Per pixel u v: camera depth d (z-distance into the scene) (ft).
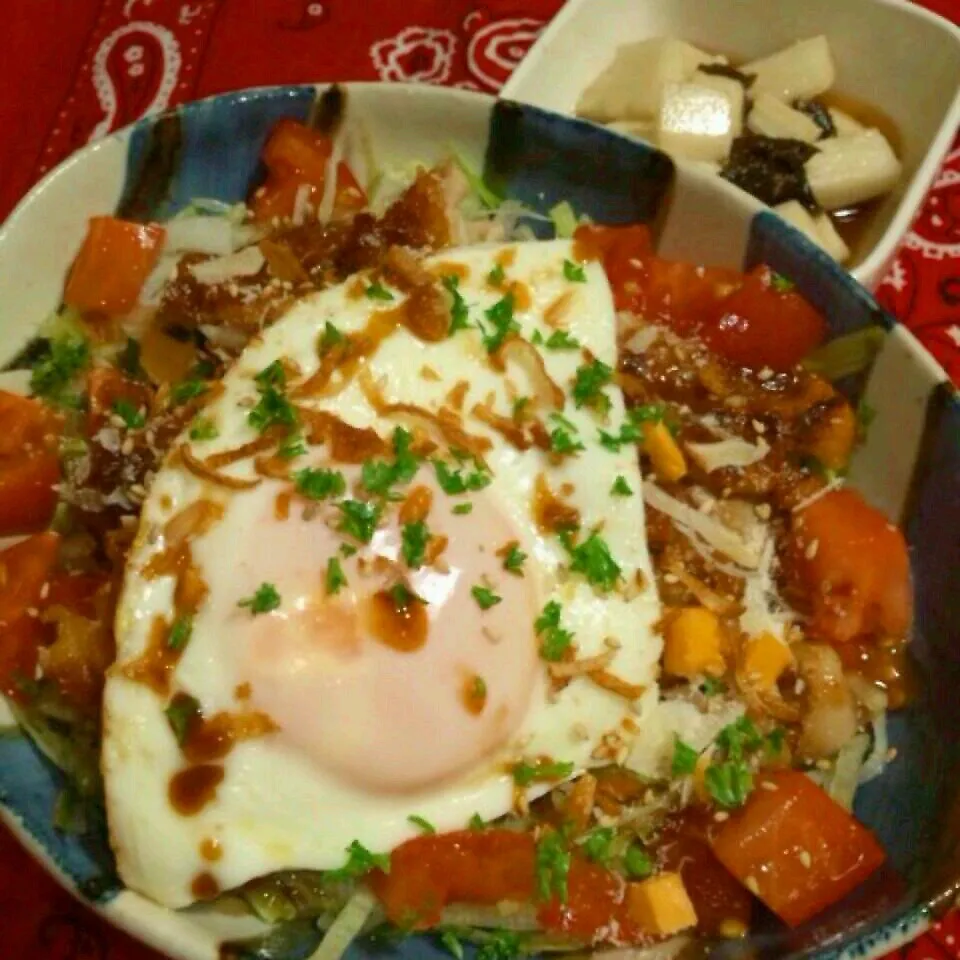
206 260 0.70
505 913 0.58
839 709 0.63
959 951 0.69
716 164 0.90
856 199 0.91
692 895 0.59
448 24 1.01
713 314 0.69
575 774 0.59
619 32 0.96
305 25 1.00
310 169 0.73
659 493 0.65
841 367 0.67
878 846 0.59
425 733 0.57
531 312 0.64
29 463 0.65
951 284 0.93
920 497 0.66
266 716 0.55
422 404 0.61
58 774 0.59
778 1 0.94
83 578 0.63
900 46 0.92
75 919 0.69
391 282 0.63
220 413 0.60
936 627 0.65
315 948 0.57
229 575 0.56
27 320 0.70
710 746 0.61
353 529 0.57
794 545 0.66
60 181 0.69
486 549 0.59
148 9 1.00
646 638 0.60
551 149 0.73
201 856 0.54
